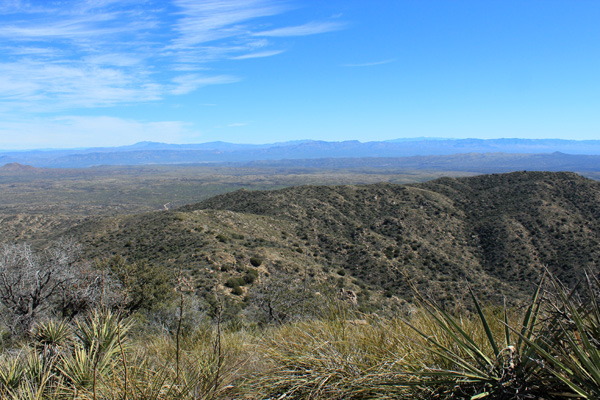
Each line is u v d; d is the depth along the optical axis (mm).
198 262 30406
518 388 2283
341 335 4102
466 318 3521
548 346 2299
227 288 23359
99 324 4141
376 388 2746
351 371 3158
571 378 2172
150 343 5340
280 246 47031
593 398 1885
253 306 9266
